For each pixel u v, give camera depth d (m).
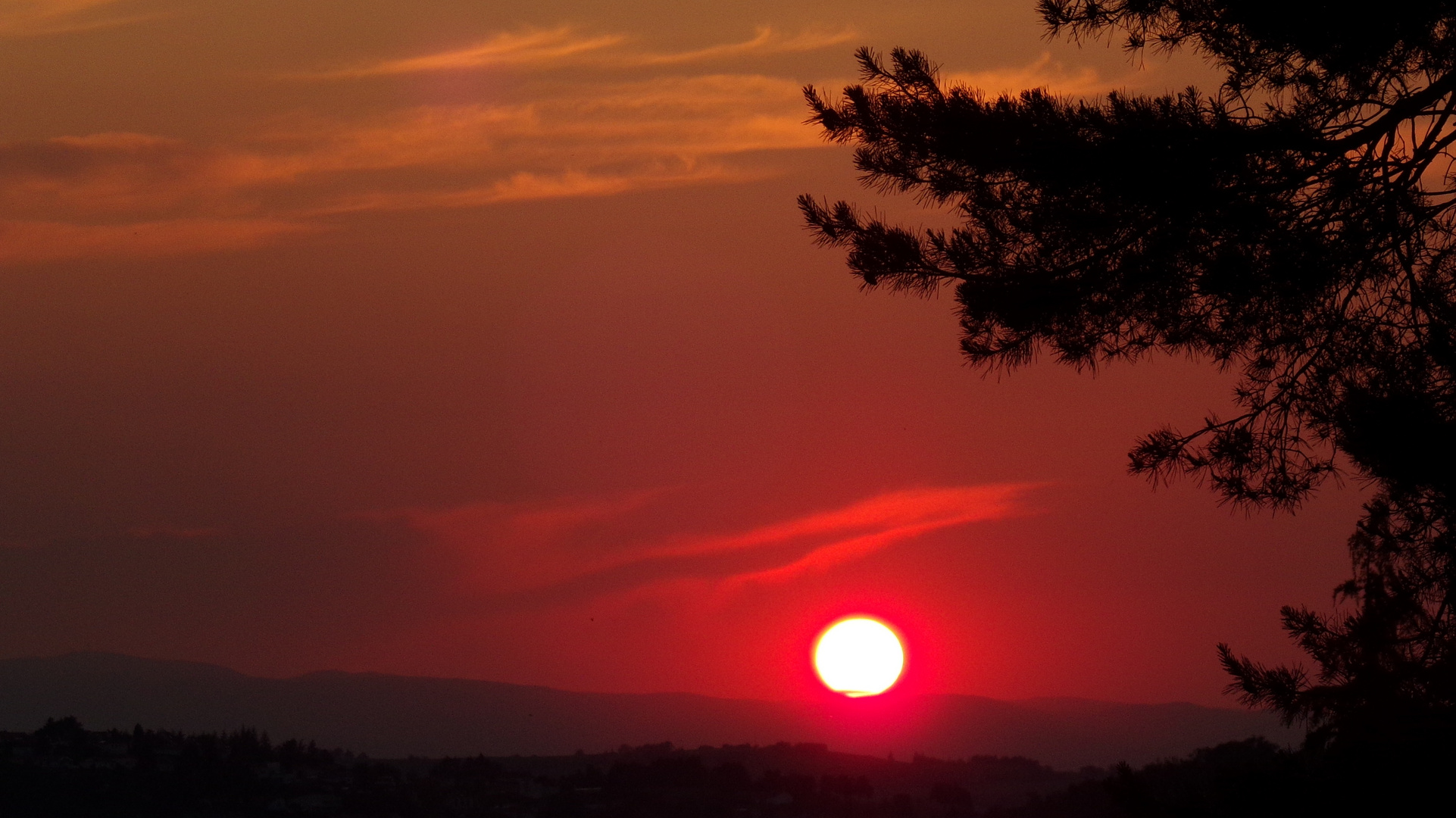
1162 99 33.59
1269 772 29.94
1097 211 33.84
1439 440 27.64
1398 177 32.09
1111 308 35.72
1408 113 31.55
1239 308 34.06
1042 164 33.56
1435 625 30.19
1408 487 28.86
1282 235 32.75
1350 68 32.41
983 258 36.38
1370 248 32.50
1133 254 34.53
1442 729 27.36
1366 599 31.39
